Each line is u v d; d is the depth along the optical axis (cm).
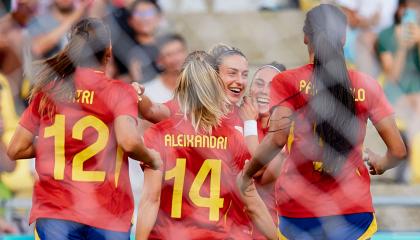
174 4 2617
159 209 1405
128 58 2034
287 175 1396
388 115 1404
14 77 1995
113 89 1366
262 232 1432
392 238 1847
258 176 1530
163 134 1402
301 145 1377
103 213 1367
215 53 1587
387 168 1448
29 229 1972
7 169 1995
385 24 2408
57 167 1366
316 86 1371
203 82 1405
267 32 2612
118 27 2050
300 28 2595
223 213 1414
